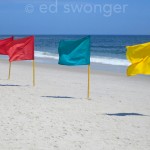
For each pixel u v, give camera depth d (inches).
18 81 861.2
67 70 1195.9
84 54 599.2
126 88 788.0
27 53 727.1
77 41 593.6
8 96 635.5
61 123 446.9
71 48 593.3
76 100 614.5
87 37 597.0
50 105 561.9
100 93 705.6
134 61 480.4
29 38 725.3
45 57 1958.7
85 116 490.0
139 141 379.2
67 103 583.5
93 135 397.1
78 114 502.0
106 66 1353.3
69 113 506.9
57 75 1029.8
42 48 3602.4
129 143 371.2
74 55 595.2
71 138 383.6
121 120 471.8
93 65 1400.1
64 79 930.7
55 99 618.8
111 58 1877.5
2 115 482.3
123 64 1444.4
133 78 975.6
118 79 953.5
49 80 899.4
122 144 367.2
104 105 576.4
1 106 543.8
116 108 553.6
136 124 452.1
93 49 3272.6
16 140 371.6
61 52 593.9
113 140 380.2
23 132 402.0
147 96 679.1
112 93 708.7
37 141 369.7
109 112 521.7
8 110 515.2
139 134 406.3
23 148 346.3
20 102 580.4
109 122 458.9
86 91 727.1
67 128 423.8
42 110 521.7
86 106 562.6
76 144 362.6
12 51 719.7
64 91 717.9
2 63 1520.7
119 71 1160.8
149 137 394.6
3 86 765.3
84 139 380.8
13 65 1402.6
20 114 490.9
